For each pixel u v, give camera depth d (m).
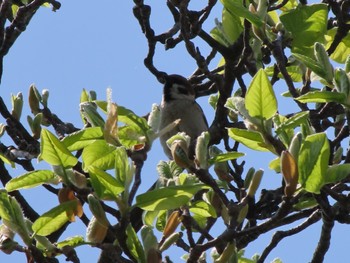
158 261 6.34
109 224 6.23
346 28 9.37
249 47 9.81
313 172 6.29
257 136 6.60
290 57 9.88
